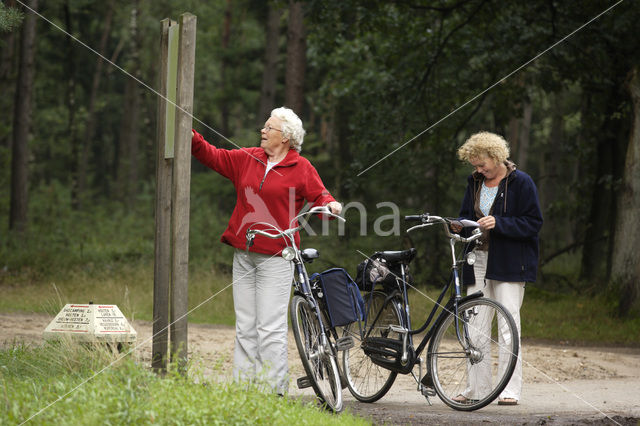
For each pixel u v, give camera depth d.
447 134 41.19
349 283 12.95
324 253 35.81
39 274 38.09
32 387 9.98
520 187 13.28
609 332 27.39
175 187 11.27
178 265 11.28
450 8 38.66
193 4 83.69
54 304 21.67
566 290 42.84
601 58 37.22
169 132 11.48
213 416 8.61
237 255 12.16
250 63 90.06
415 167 43.09
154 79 91.19
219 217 52.03
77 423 8.08
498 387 12.08
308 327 11.95
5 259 40.28
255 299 12.04
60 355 12.41
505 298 13.23
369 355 13.53
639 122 31.75
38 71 92.12
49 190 71.38
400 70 40.97
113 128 129.88
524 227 13.02
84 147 95.44
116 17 92.75
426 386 12.99
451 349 12.84
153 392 9.02
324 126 80.44
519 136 70.81
